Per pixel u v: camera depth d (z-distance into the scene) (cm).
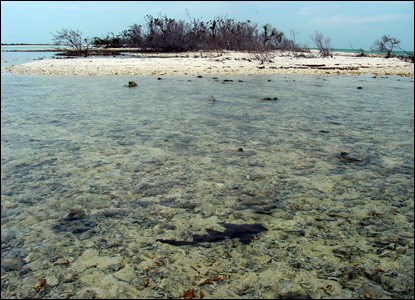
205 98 1459
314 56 4291
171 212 489
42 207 500
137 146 793
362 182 598
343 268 365
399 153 756
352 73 2569
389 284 340
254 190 563
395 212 491
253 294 327
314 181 602
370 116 1142
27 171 638
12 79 2078
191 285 339
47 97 1457
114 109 1219
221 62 3306
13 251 392
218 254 390
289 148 788
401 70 2780
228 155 736
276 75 2427
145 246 405
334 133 921
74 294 325
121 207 504
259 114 1154
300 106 1305
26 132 907
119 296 323
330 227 450
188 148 780
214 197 537
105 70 2547
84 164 676
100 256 385
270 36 4734
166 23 5841
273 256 386
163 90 1673
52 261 375
